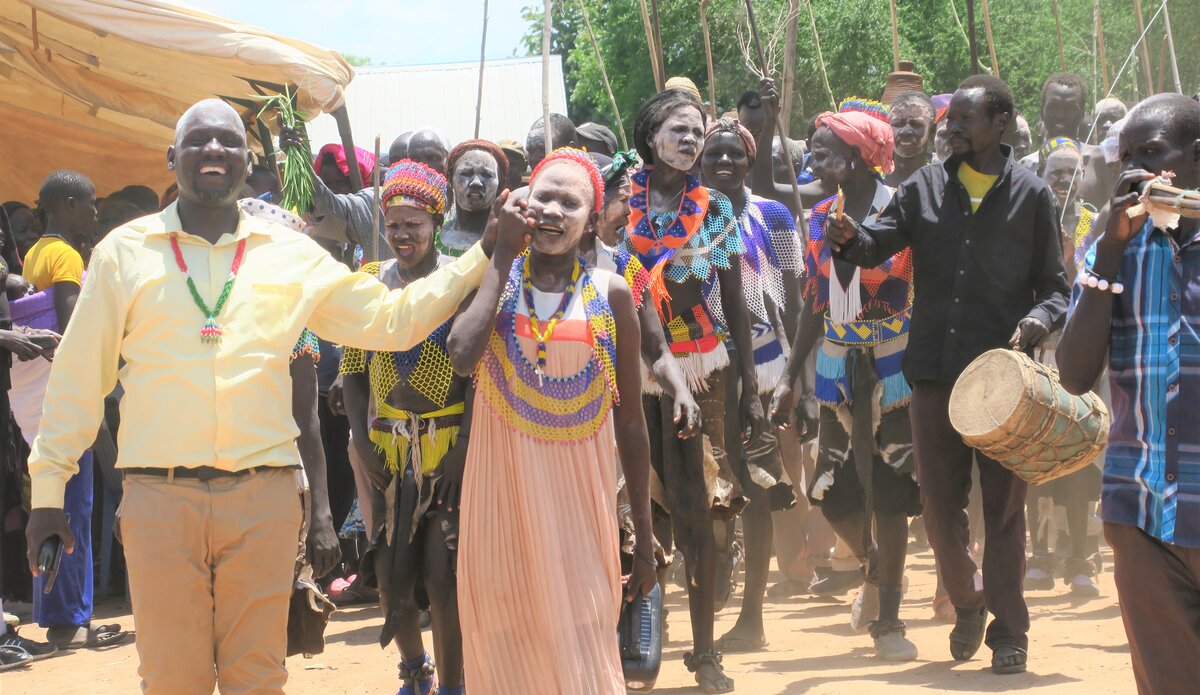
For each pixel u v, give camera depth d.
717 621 6.88
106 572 8.38
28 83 12.51
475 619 4.09
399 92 21.73
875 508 5.90
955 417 5.06
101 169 13.85
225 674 3.96
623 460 4.29
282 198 7.73
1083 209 7.45
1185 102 3.63
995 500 5.32
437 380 4.61
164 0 9.70
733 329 5.47
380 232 7.57
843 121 6.29
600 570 4.09
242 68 9.92
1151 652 3.63
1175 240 3.61
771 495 6.20
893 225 5.51
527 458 4.04
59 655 6.84
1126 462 3.63
